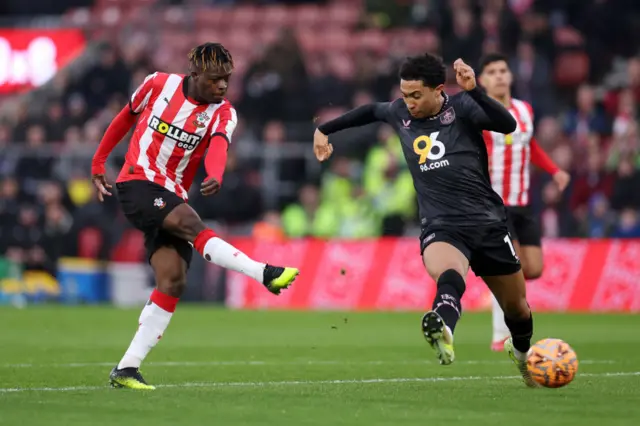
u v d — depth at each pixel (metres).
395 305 63.31
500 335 38.56
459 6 77.06
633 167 65.31
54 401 21.89
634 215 64.25
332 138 73.75
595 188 65.75
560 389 24.98
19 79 93.06
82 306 66.44
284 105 77.12
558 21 82.31
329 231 68.56
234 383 27.02
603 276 60.94
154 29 92.50
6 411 20.33
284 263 65.75
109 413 20.09
